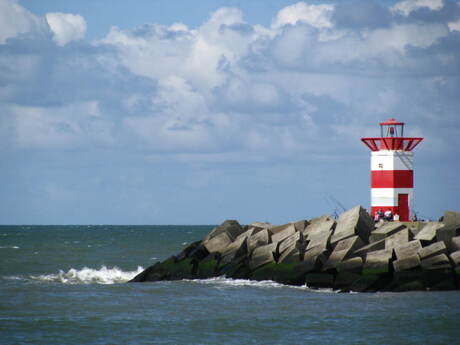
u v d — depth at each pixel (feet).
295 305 376.27
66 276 542.98
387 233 444.96
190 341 294.46
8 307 372.99
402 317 339.36
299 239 473.26
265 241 493.77
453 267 416.46
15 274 576.20
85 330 314.35
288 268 457.27
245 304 381.40
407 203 527.81
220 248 502.79
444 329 313.73
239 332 310.65
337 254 435.94
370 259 424.46
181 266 499.51
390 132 533.55
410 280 417.69
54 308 370.53
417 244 419.13
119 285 469.98
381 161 526.16
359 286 421.59
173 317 343.26
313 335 304.50
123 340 296.10
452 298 391.04
